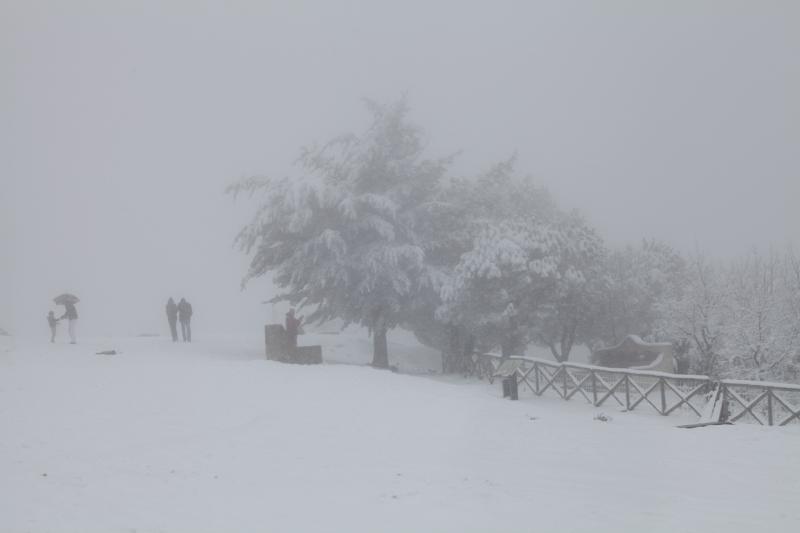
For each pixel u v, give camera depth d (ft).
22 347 83.82
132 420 46.73
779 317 78.23
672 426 51.96
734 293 85.66
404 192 103.30
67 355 75.61
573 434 48.57
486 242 94.12
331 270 95.61
